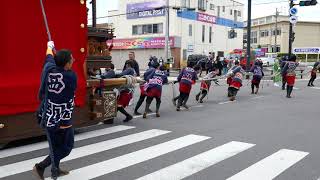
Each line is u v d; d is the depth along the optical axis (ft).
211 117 40.40
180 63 164.55
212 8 188.75
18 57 25.79
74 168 22.24
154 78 39.63
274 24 280.51
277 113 43.78
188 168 22.36
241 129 33.83
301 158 24.64
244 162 23.66
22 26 25.89
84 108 30.96
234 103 53.11
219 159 24.29
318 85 89.15
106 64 33.24
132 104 48.26
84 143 28.32
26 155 24.95
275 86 82.84
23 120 26.35
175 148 26.96
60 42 27.96
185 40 169.17
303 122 37.76
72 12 28.66
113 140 29.35
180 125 35.53
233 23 204.13
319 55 206.18
